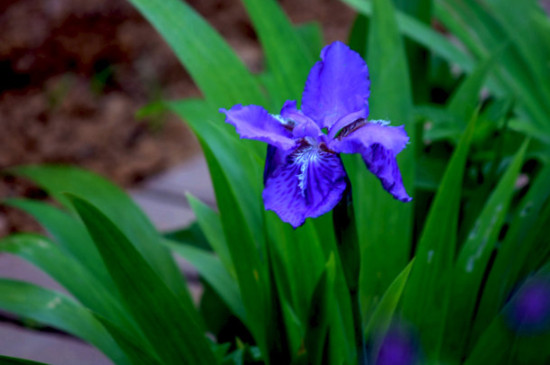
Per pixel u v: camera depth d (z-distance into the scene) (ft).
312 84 2.04
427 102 3.28
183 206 4.51
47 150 5.18
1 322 3.42
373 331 2.29
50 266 2.54
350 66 2.02
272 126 1.99
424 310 2.37
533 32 3.54
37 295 2.45
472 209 2.75
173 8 2.61
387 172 1.91
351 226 2.01
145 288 2.17
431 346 2.39
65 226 2.65
